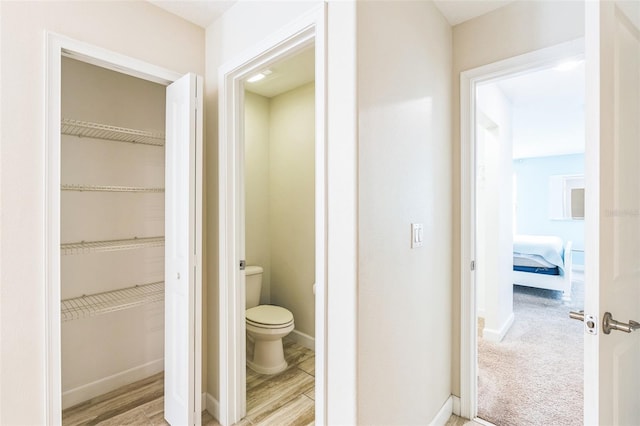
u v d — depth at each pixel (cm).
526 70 174
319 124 127
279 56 157
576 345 296
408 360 150
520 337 316
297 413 195
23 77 134
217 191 189
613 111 97
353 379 117
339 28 121
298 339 299
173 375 177
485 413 196
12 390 130
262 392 217
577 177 672
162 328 241
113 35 161
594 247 90
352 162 116
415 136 155
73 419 187
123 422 184
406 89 147
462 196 193
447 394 193
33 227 135
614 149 98
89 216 205
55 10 143
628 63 108
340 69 120
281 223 315
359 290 117
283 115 312
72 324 201
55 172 141
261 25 159
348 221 117
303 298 296
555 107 374
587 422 91
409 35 149
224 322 182
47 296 138
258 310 267
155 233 235
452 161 197
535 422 187
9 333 130
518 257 487
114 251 218
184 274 168
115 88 216
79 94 201
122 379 221
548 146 606
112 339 217
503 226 319
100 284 211
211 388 196
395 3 139
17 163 132
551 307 416
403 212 145
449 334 196
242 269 190
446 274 191
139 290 219
